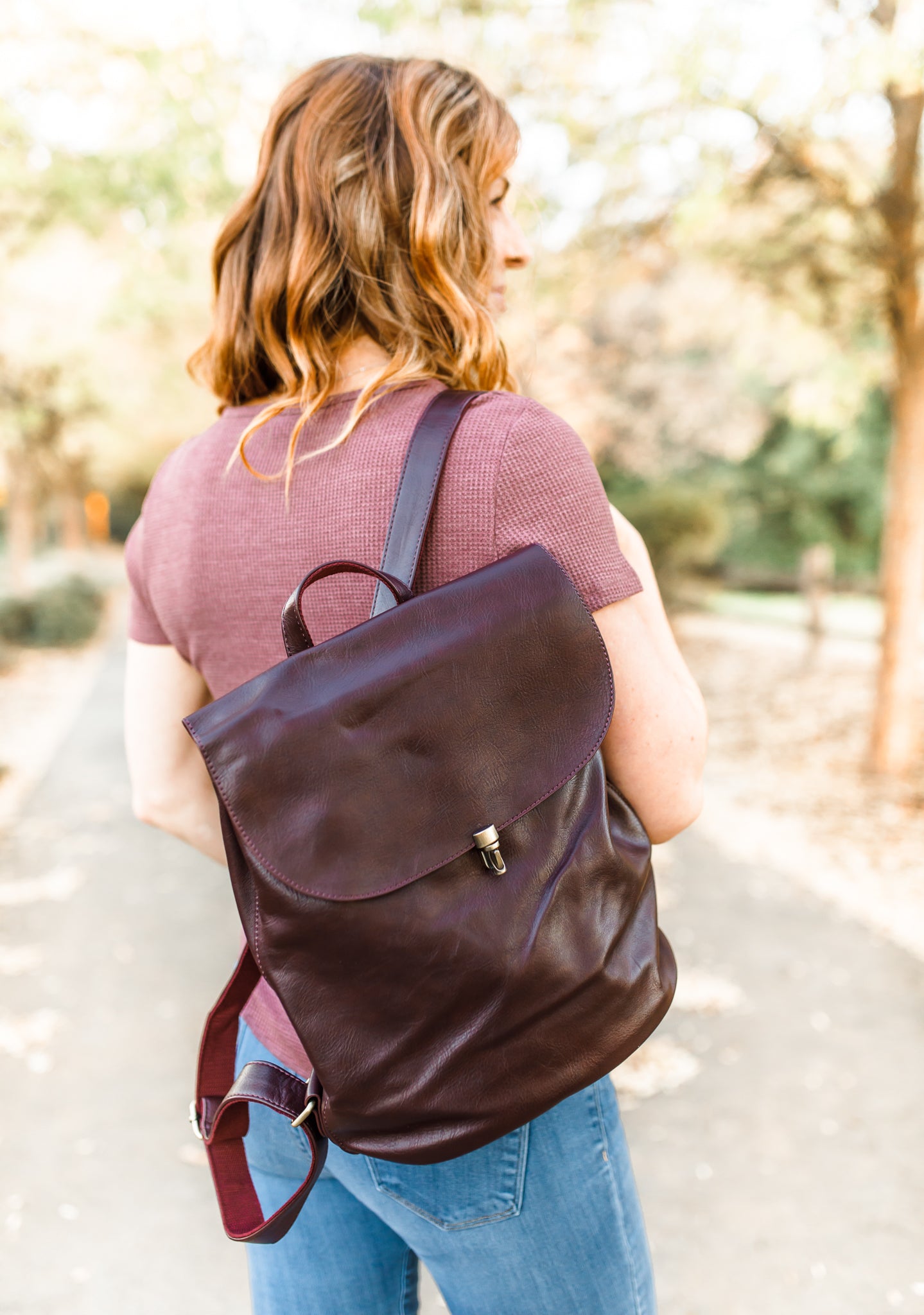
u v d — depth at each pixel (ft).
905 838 15.25
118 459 56.65
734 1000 10.32
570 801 2.49
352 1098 2.39
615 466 48.03
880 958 11.18
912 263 16.11
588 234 19.29
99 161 19.65
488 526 2.53
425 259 2.77
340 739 2.31
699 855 15.24
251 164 19.52
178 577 2.96
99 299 25.39
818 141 15.43
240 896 2.40
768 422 48.19
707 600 51.01
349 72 2.98
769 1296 6.30
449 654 2.38
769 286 18.51
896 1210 7.05
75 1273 6.77
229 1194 2.77
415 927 2.31
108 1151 8.08
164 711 3.34
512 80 15.99
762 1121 8.17
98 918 13.43
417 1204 2.78
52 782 22.21
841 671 30.58
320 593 2.70
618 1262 2.92
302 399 2.77
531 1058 2.42
